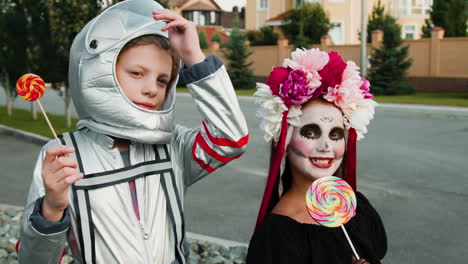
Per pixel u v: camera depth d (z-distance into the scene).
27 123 14.03
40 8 12.06
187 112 16.80
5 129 13.05
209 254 4.54
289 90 2.23
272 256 2.16
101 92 1.93
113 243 1.92
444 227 5.60
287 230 2.20
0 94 26.86
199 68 1.93
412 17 39.50
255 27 40.81
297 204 2.36
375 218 2.54
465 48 23.47
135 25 1.97
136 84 1.98
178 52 1.98
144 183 2.03
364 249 2.36
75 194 1.90
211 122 2.00
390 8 38.94
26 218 1.79
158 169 2.05
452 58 23.95
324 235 2.22
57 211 1.72
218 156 2.05
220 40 44.38
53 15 11.44
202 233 5.44
